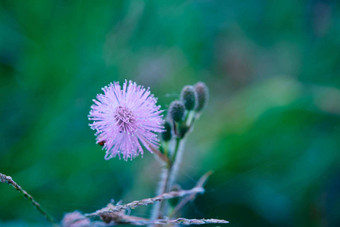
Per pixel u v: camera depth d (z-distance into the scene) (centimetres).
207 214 28
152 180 28
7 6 29
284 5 37
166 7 33
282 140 30
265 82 34
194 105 23
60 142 28
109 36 31
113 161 28
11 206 26
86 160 28
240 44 37
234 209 28
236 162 30
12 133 28
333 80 32
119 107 22
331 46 34
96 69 30
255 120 31
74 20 29
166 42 33
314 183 29
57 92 29
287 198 28
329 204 28
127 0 31
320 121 31
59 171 27
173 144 23
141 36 32
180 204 23
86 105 29
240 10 38
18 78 29
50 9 29
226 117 32
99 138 22
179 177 29
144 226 24
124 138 22
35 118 28
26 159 27
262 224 28
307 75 34
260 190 29
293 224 28
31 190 27
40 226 25
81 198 27
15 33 29
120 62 31
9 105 29
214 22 37
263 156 30
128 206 21
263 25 38
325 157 29
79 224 21
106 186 28
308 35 36
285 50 37
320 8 36
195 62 35
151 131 23
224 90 36
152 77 32
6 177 20
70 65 29
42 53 29
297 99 31
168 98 32
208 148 30
